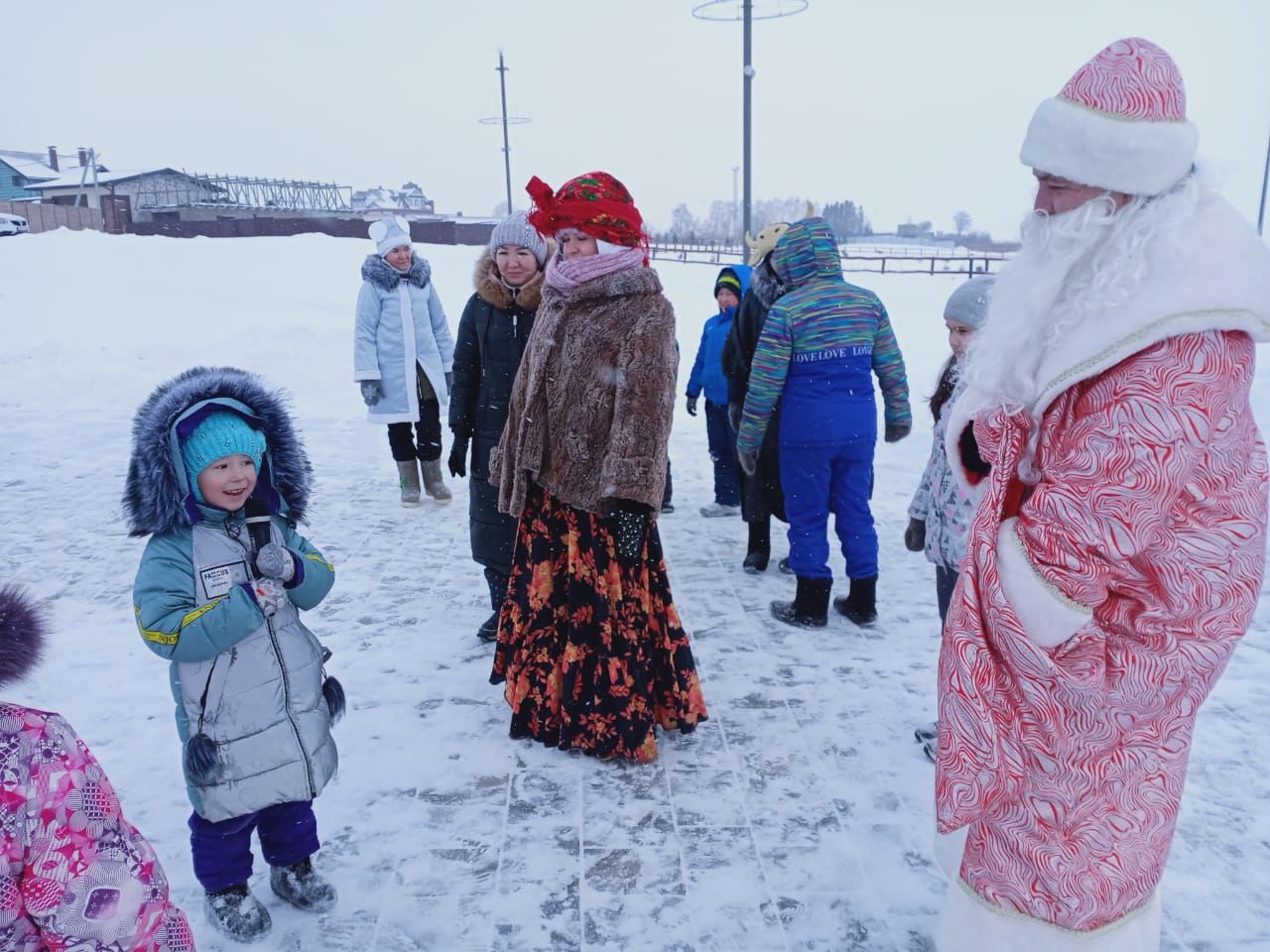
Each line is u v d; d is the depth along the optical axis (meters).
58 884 1.25
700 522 6.18
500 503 3.30
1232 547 1.57
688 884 2.59
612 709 3.14
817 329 3.98
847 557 4.32
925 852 2.72
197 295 17.98
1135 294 1.51
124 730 3.39
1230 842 2.75
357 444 8.20
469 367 3.94
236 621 2.14
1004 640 1.63
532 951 2.35
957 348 3.08
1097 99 1.54
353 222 47.31
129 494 2.12
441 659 3.99
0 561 5.16
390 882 2.61
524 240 3.76
